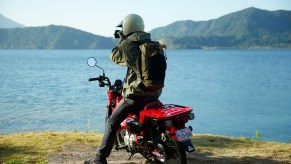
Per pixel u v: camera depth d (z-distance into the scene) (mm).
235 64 152125
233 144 8164
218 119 26703
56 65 138250
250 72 99250
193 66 134125
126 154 7082
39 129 20172
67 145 7926
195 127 23516
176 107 5422
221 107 33531
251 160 6781
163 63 5465
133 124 5645
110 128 5809
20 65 136875
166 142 5379
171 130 5137
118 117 5734
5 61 180750
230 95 44906
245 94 46469
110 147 5879
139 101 5562
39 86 55969
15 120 23688
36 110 29500
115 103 6379
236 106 34312
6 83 61375
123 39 5785
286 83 64375
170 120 5082
